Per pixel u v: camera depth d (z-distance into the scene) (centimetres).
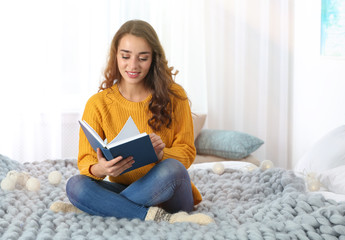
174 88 181
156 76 175
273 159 376
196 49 355
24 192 192
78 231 147
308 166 224
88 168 165
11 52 311
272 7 365
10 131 312
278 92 371
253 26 365
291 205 165
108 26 331
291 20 366
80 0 325
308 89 349
